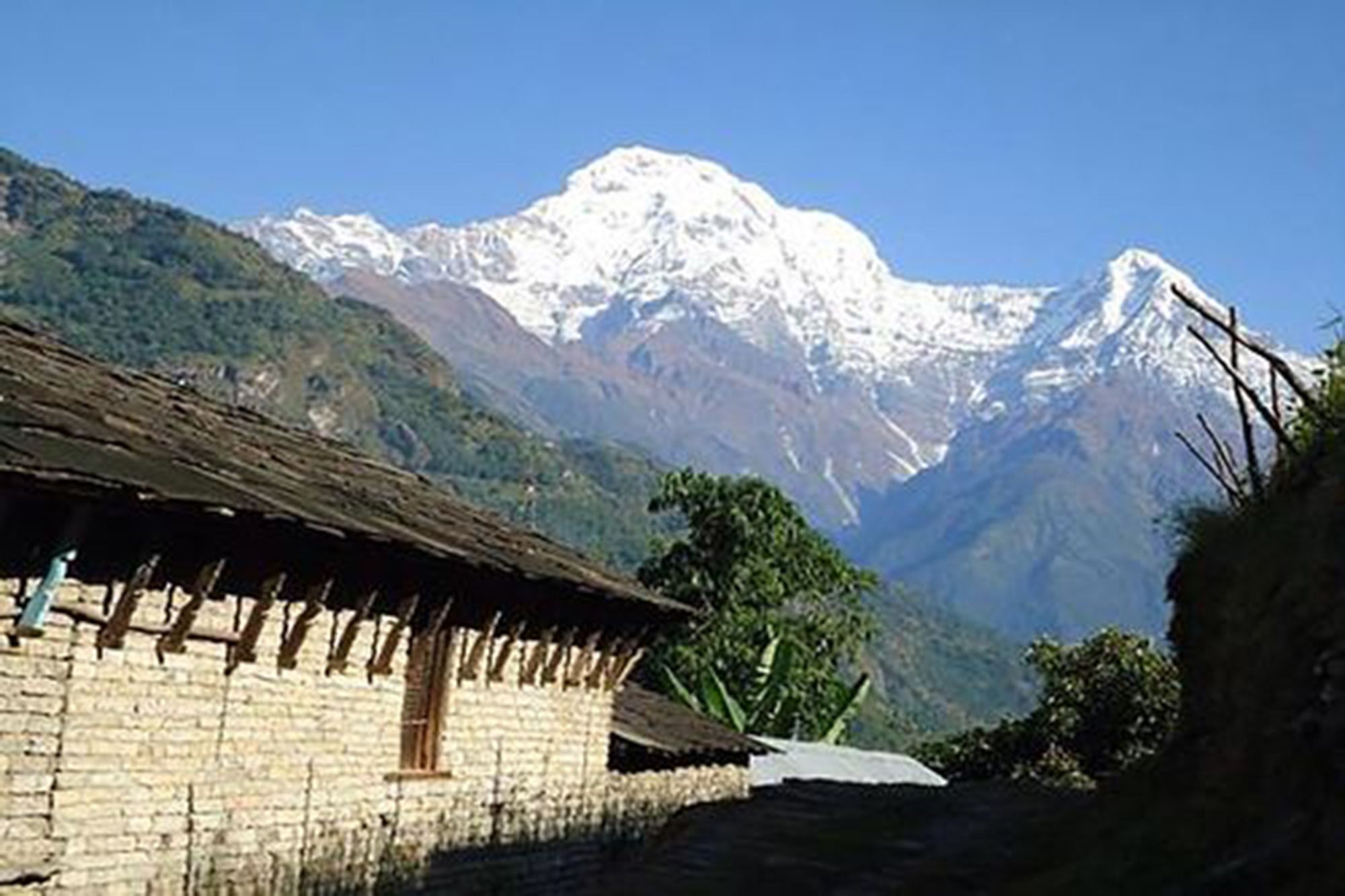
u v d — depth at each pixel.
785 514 61.44
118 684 14.35
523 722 21.98
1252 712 9.06
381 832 18.44
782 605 61.75
